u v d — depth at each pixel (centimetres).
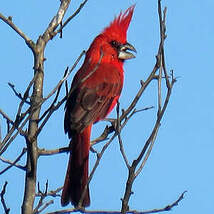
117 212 882
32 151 880
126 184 769
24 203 895
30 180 905
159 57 824
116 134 788
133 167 771
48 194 1005
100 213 873
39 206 837
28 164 916
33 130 936
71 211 862
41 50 1017
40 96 975
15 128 782
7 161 916
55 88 793
